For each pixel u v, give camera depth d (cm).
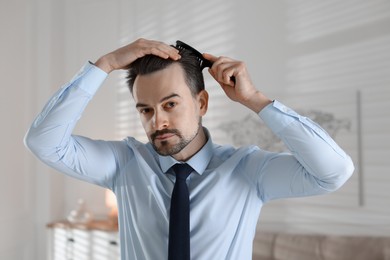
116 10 348
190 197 96
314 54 291
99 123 348
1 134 315
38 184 349
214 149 108
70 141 98
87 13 357
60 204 355
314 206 289
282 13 300
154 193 98
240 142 305
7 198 321
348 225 281
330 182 87
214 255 94
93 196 351
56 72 352
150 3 339
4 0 317
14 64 326
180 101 89
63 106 90
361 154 279
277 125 87
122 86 342
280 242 275
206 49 321
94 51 354
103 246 299
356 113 280
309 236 273
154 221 97
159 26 336
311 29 292
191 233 95
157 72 89
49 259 326
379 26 275
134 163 106
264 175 98
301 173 90
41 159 97
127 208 103
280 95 298
